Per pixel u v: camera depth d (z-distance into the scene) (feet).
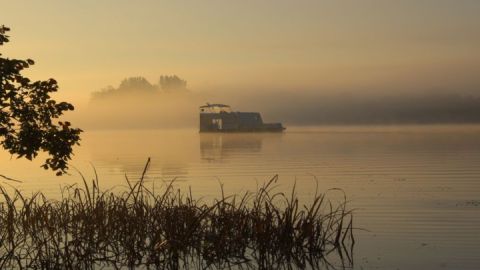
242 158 234.99
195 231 61.82
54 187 127.75
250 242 63.46
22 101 53.98
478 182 133.80
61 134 54.90
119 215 63.93
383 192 116.47
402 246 66.64
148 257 59.57
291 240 61.93
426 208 93.15
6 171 174.09
